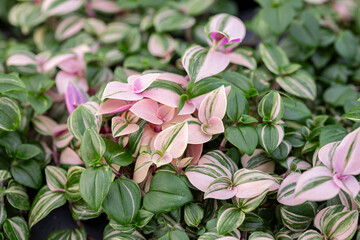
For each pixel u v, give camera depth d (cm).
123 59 61
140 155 47
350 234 44
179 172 47
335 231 45
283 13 56
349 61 60
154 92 46
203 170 46
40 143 52
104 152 46
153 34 61
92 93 56
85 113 47
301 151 50
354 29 66
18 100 53
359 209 46
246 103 47
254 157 49
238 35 50
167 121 47
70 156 51
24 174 49
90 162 44
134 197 45
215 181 45
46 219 50
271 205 48
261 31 61
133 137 48
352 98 54
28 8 65
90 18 64
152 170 48
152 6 62
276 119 47
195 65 48
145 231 46
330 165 43
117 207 45
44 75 55
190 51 49
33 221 47
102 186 44
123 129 47
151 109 47
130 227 45
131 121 47
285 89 52
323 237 45
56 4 62
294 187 45
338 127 48
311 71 59
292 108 50
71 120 47
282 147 48
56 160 51
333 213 45
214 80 48
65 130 52
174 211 46
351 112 46
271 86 54
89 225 50
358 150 43
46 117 53
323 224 45
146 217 45
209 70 48
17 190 49
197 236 46
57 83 55
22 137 52
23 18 64
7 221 47
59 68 59
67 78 56
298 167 48
